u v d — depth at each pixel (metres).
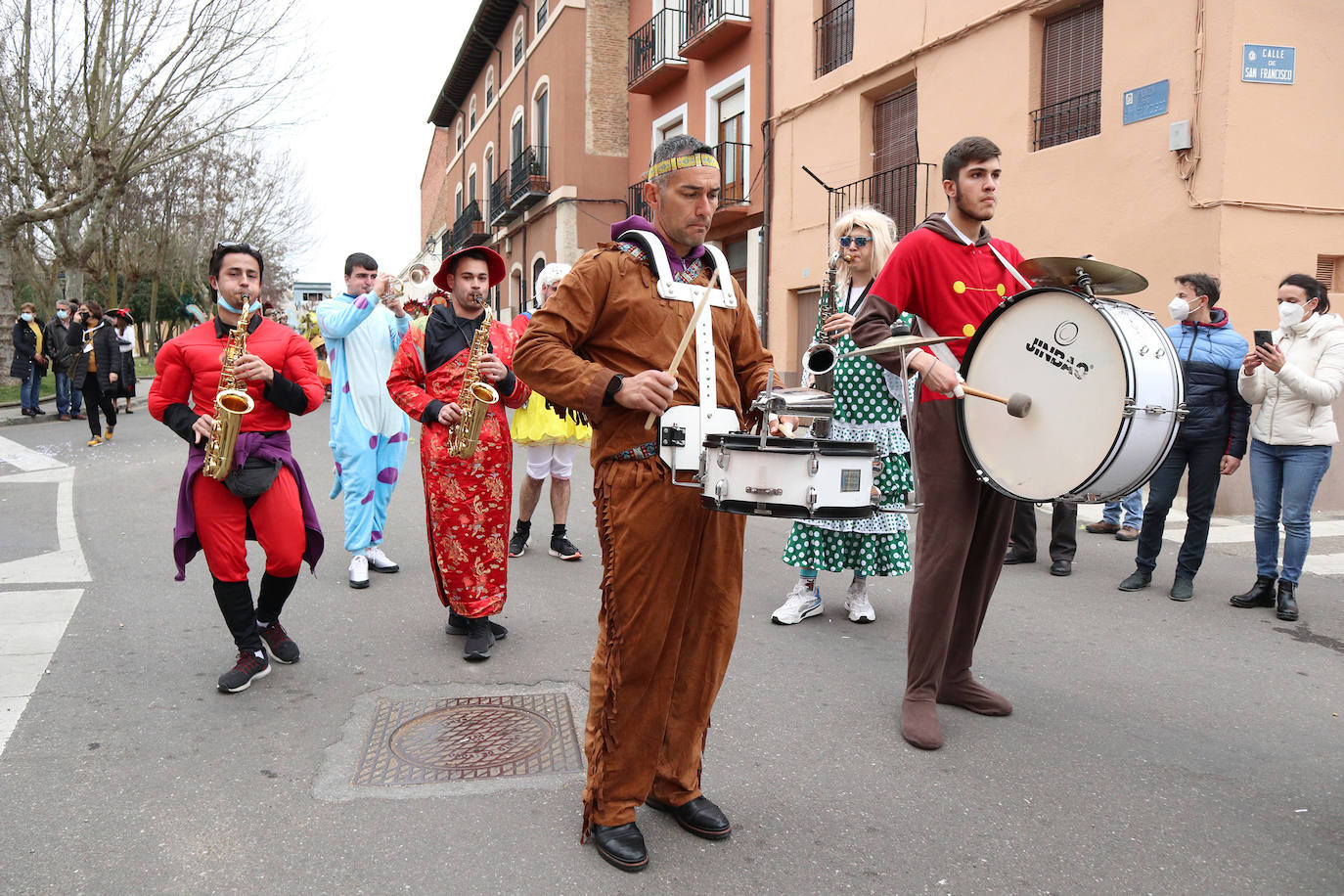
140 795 2.97
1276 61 8.15
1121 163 9.09
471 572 4.25
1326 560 6.56
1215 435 5.39
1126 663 4.37
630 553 2.51
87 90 19.56
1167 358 2.87
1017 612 5.20
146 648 4.41
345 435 5.53
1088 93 9.68
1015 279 3.46
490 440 4.26
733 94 16.89
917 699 3.50
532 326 2.53
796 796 3.02
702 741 2.85
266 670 4.02
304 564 6.02
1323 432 5.03
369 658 4.28
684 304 2.56
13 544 6.62
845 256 4.57
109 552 6.36
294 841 2.70
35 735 3.43
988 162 3.31
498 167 29.52
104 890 2.45
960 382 3.01
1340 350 5.04
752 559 6.38
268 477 3.83
